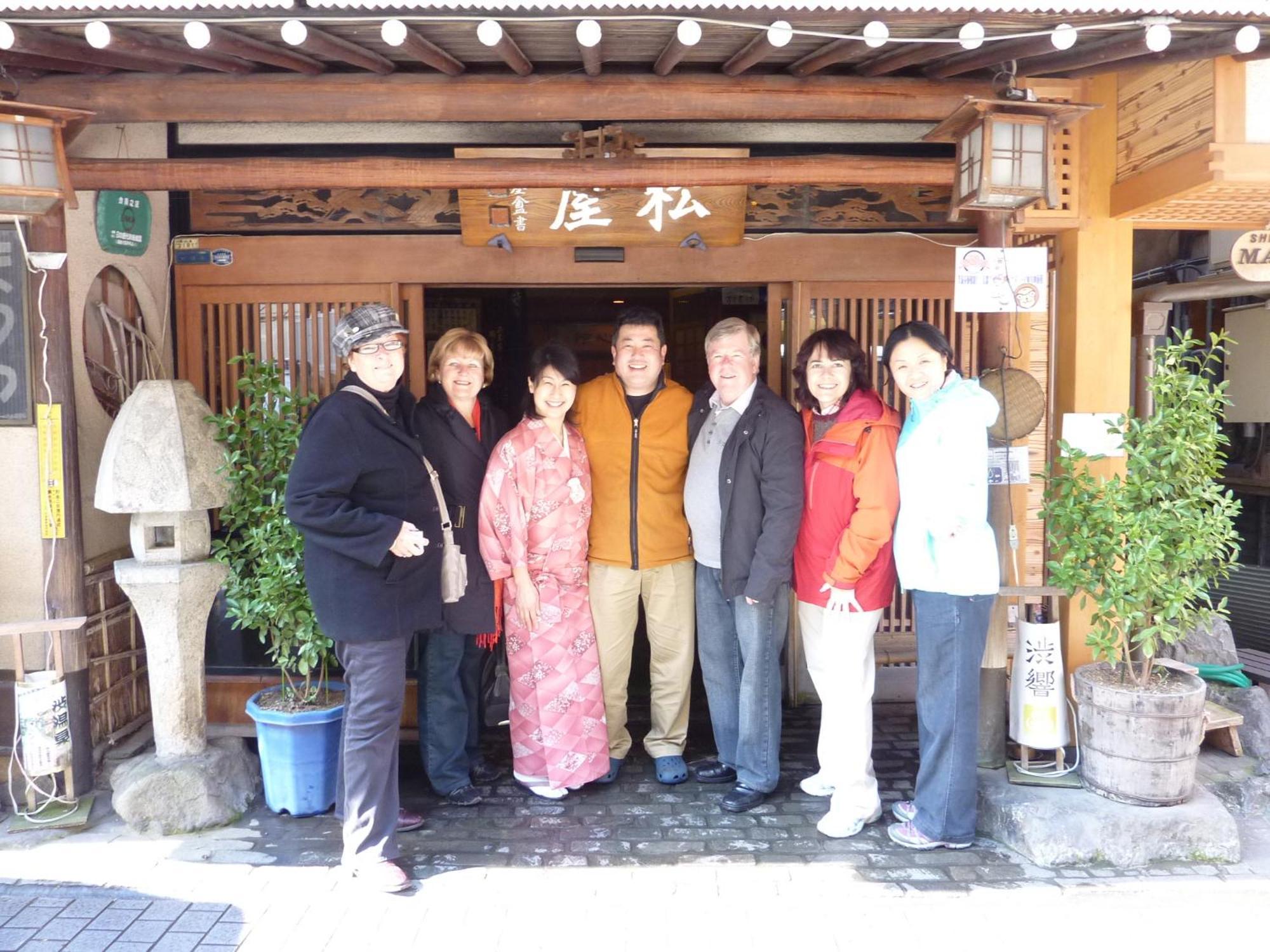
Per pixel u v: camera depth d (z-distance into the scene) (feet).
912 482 11.37
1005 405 12.51
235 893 10.65
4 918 10.14
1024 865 11.22
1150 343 16.60
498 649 17.93
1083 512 11.86
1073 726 13.60
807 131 15.19
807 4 9.46
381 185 12.92
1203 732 11.89
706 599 13.28
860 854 11.53
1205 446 11.57
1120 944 9.70
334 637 10.59
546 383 12.50
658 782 13.75
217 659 15.53
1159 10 9.71
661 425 13.26
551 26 10.22
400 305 15.37
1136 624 11.81
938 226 15.62
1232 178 11.27
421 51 10.61
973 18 9.85
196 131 15.08
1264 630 19.63
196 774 12.23
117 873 11.07
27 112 11.23
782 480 11.89
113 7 9.34
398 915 10.22
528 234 14.74
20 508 13.60
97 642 13.88
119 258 14.38
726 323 12.59
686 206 14.67
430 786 13.58
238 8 9.35
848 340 11.93
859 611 11.71
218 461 12.75
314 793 12.57
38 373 12.98
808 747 15.03
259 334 15.47
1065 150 13.60
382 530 10.34
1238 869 11.13
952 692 11.37
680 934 9.86
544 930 9.93
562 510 12.89
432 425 12.74
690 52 11.50
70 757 12.51
